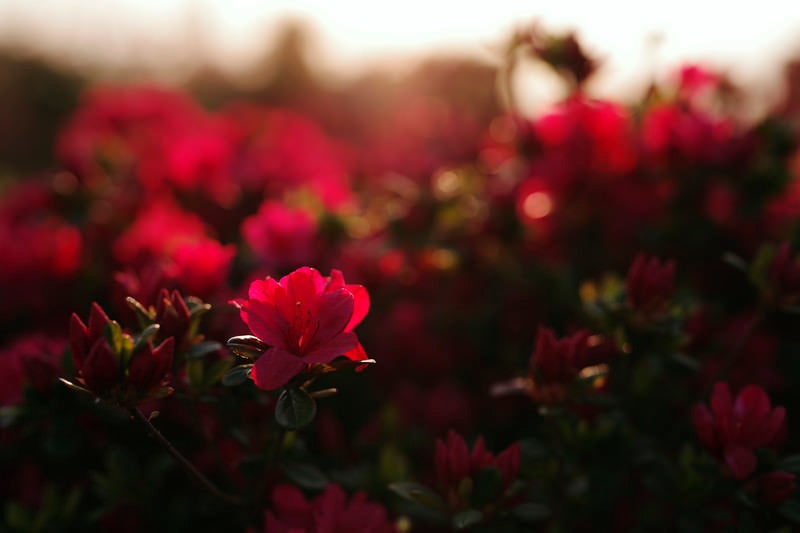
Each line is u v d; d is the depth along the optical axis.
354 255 0.84
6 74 4.29
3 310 0.82
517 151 0.94
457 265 0.93
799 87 1.21
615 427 0.61
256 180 1.04
